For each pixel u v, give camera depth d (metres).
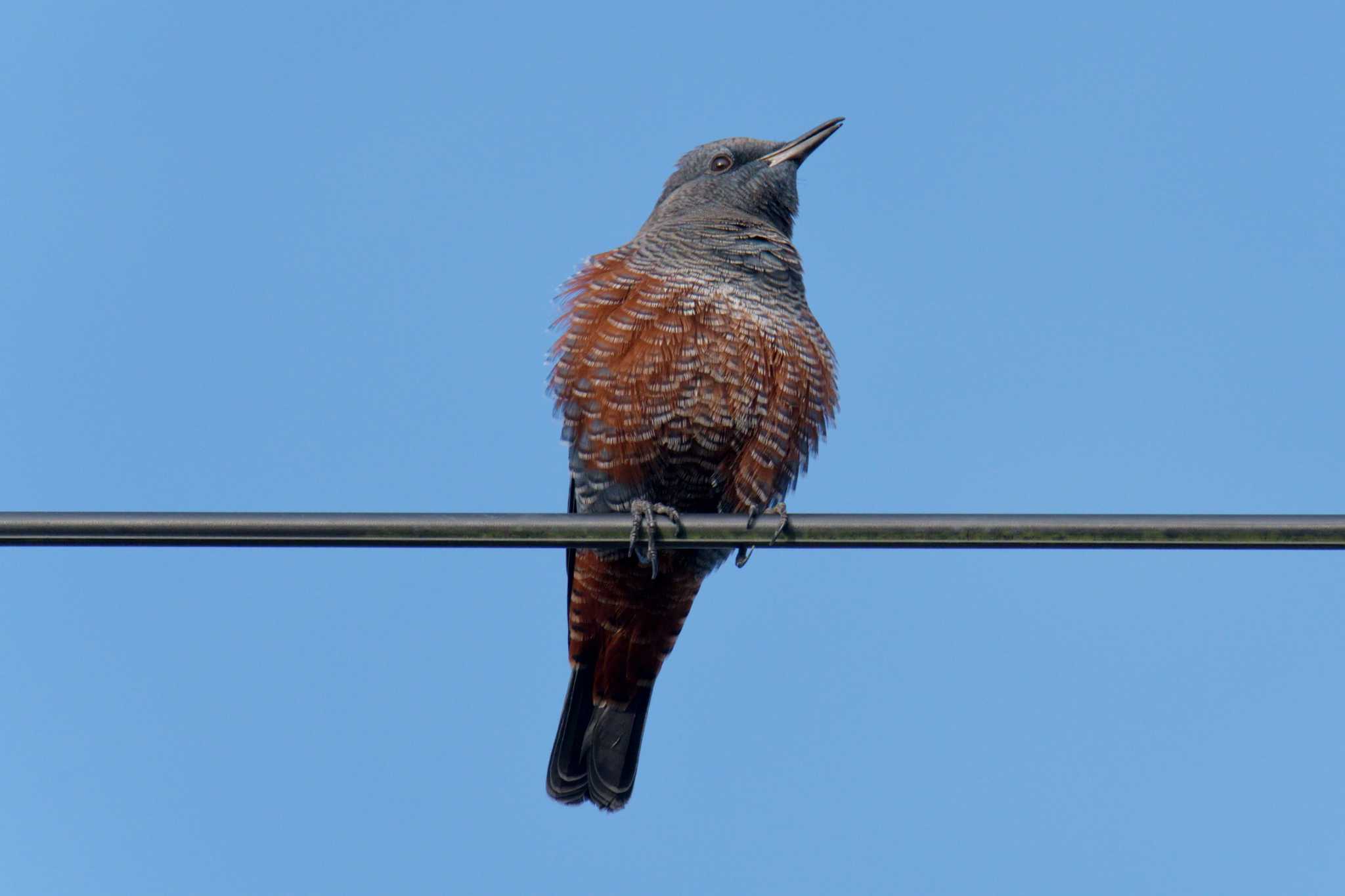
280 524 10.37
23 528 10.12
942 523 10.73
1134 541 10.40
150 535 10.23
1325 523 10.21
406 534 10.51
